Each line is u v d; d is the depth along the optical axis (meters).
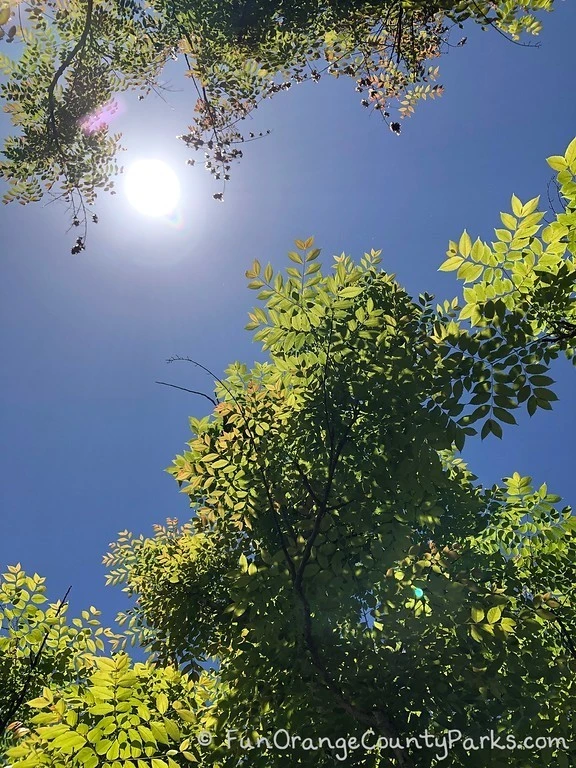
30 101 10.23
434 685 4.43
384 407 5.18
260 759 4.75
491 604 4.73
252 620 5.11
